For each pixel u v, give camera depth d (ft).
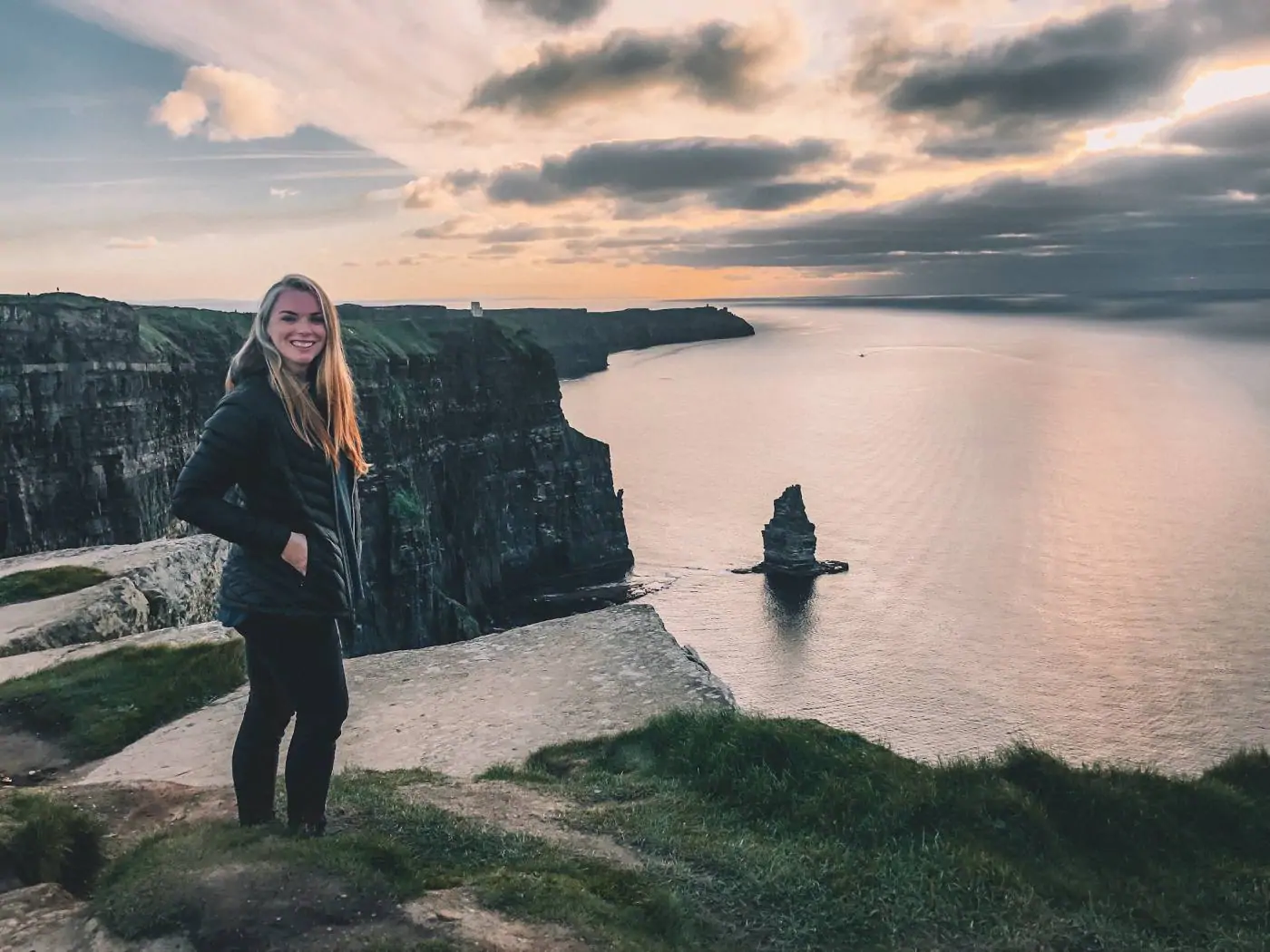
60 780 36.58
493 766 32.86
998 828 27.32
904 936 21.45
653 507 634.84
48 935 17.46
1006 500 644.27
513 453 465.88
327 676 21.12
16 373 182.19
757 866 23.72
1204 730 245.65
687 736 32.48
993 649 325.42
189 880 17.79
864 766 29.89
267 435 19.86
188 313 286.46
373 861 19.13
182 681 45.16
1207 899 25.75
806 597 408.46
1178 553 484.74
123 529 204.33
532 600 435.94
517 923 17.90
